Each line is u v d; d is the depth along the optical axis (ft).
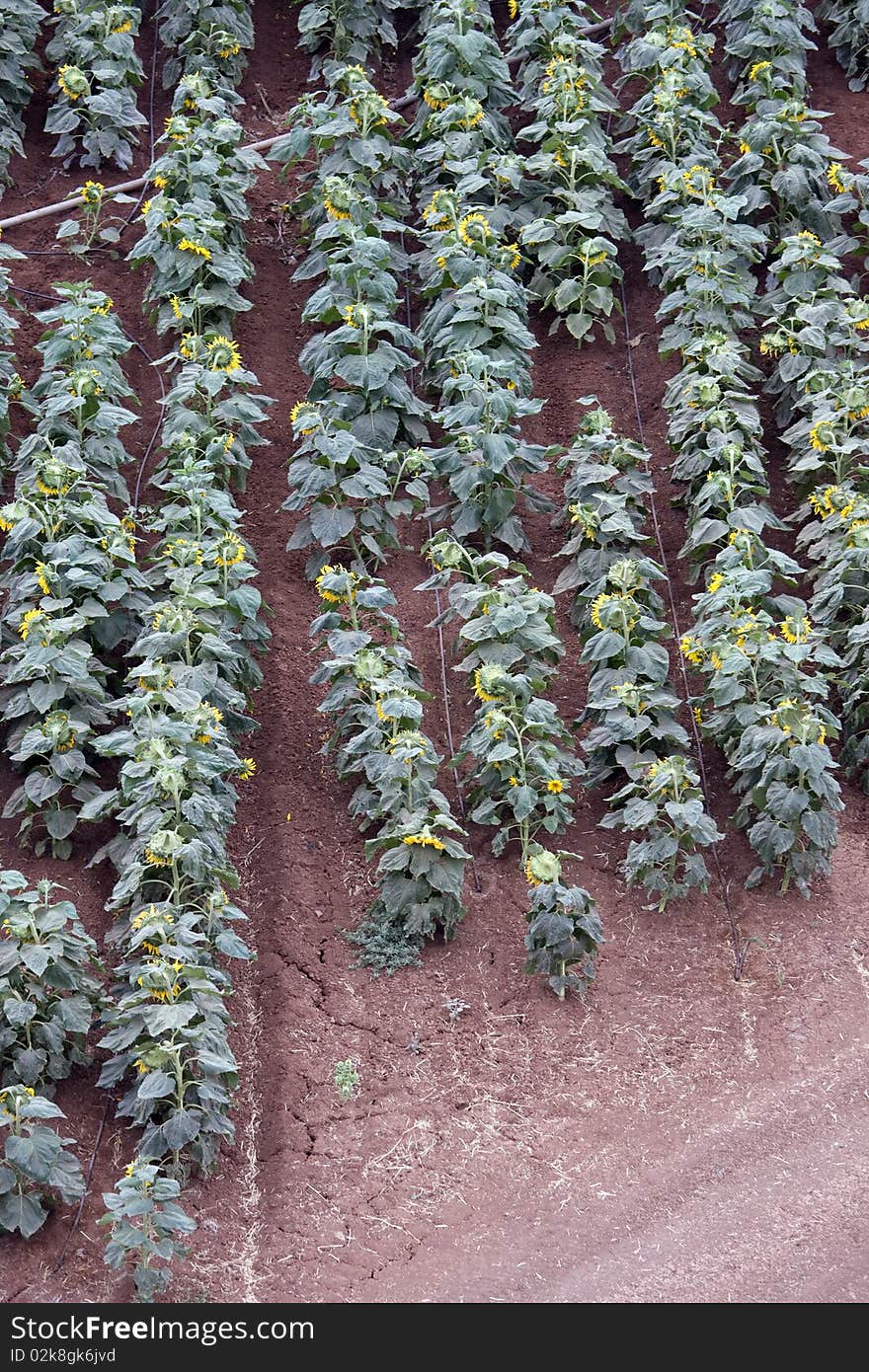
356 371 37.24
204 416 37.81
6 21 49.70
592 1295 23.35
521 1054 27.63
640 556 35.35
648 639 33.14
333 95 46.93
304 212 46.44
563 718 34.30
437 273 41.96
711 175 46.96
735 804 32.63
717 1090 27.12
